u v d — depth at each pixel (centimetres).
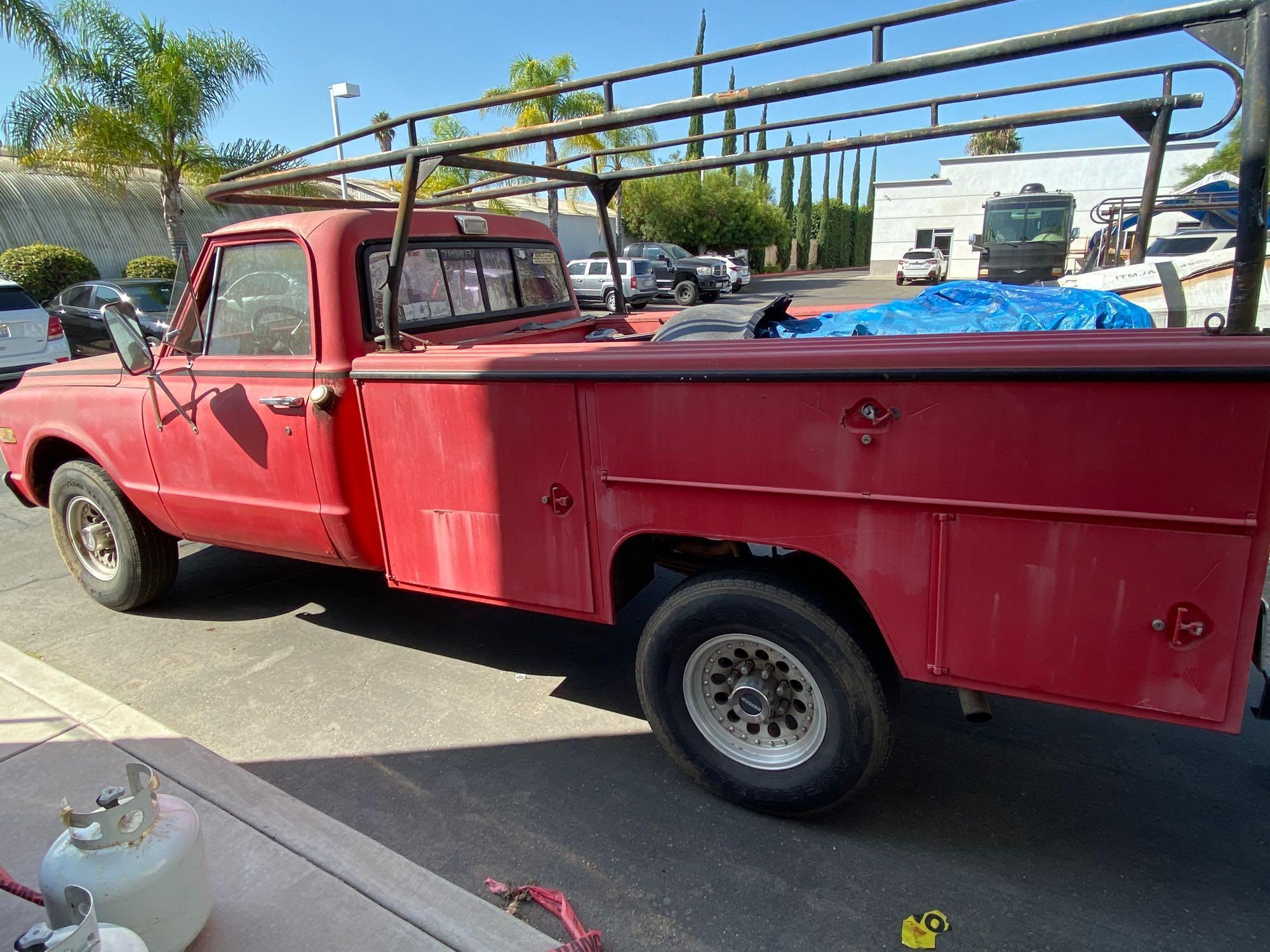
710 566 310
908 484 231
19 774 308
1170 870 261
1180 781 306
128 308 364
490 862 271
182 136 1559
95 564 475
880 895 254
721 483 258
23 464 472
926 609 238
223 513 388
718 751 290
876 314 363
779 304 387
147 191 2061
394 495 333
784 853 273
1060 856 269
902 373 223
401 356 321
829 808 277
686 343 281
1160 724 346
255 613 466
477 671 398
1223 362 191
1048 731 342
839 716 261
